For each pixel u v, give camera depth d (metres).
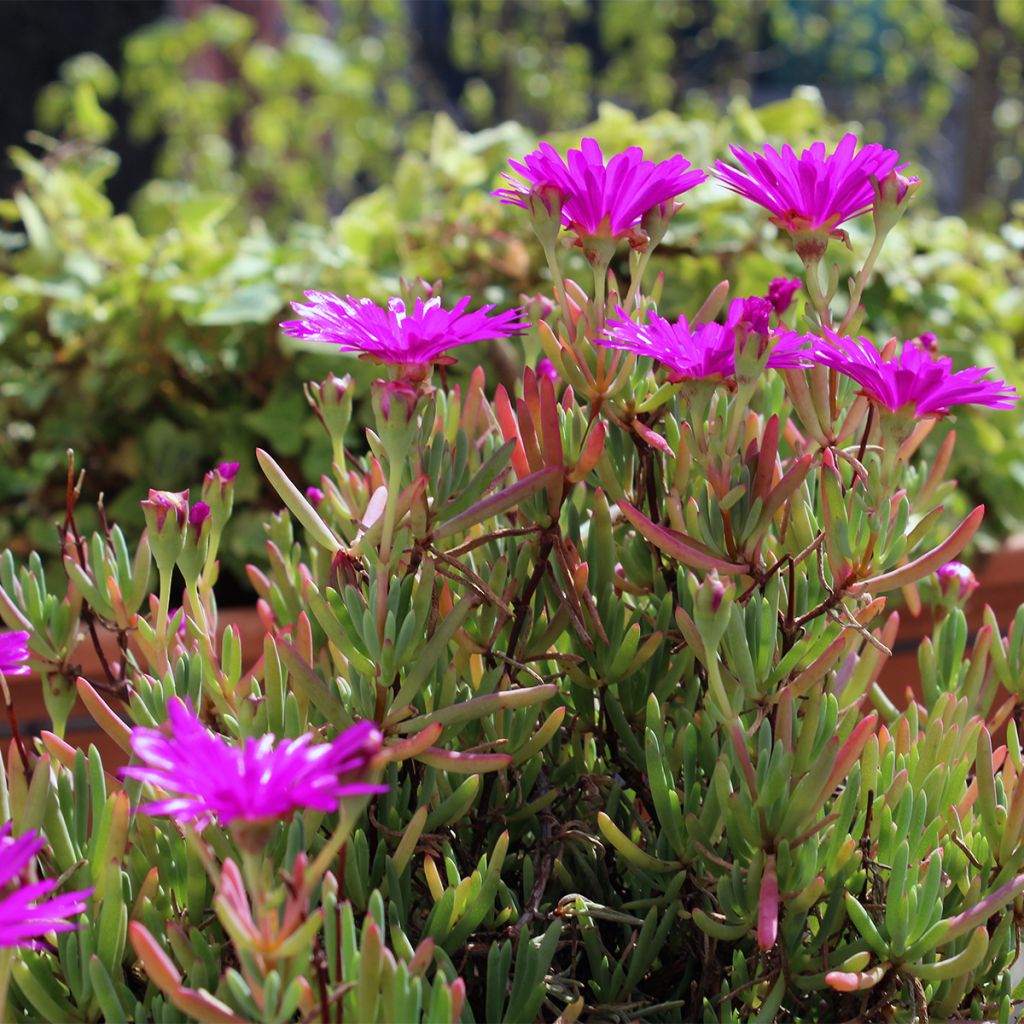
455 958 0.57
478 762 0.55
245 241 1.21
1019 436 1.12
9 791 0.56
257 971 0.50
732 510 0.57
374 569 0.57
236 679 0.59
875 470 0.57
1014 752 0.60
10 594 0.61
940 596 0.64
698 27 3.47
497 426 0.63
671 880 0.57
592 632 0.59
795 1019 0.57
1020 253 1.29
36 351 1.16
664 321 0.56
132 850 0.56
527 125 3.20
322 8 3.23
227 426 1.08
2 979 0.52
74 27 2.56
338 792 0.49
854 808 0.57
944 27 2.92
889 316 1.12
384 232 1.17
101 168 1.41
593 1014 0.57
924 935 0.55
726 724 0.56
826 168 0.57
